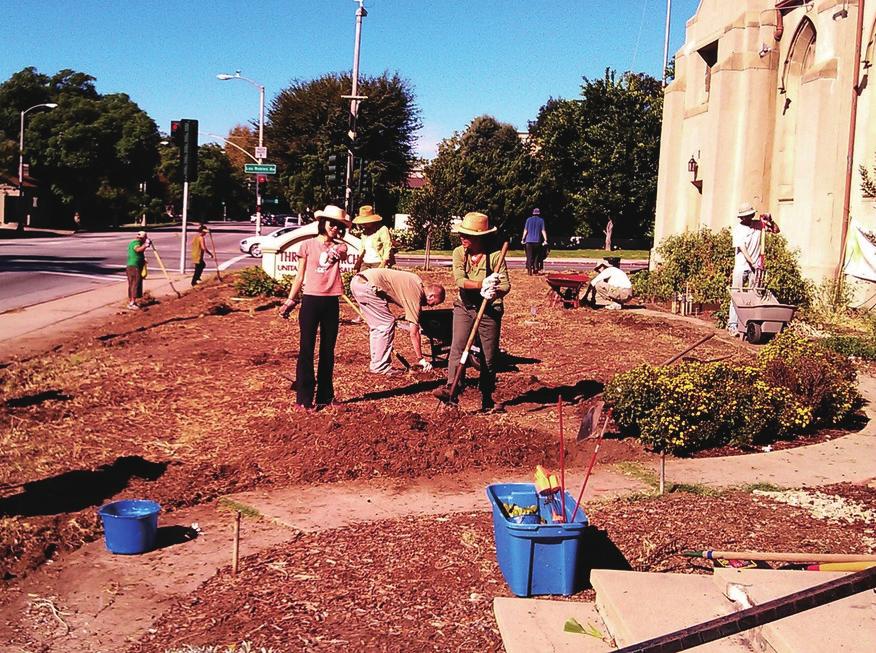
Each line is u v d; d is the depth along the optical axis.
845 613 3.77
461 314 8.37
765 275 14.66
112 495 6.33
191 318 15.31
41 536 5.50
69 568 5.13
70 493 6.33
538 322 14.94
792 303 15.43
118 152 74.62
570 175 49.41
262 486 6.62
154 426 8.15
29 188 67.62
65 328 15.05
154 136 77.12
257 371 10.38
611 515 5.70
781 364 8.46
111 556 5.31
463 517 5.79
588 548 5.08
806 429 8.30
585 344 12.64
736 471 6.94
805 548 5.13
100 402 8.98
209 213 114.50
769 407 7.71
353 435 7.48
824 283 15.75
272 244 18.98
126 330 14.28
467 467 7.02
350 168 32.16
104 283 23.55
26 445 7.44
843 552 5.07
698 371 7.81
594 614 4.33
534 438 7.62
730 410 7.51
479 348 8.45
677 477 6.77
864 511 5.85
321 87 59.56
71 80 86.56
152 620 4.47
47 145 71.75
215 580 4.91
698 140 21.30
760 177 18.77
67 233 61.12
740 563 4.70
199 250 22.23
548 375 10.35
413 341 10.35
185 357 11.39
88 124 73.81
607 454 7.35
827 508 5.92
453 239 40.53
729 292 13.94
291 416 8.17
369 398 9.02
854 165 15.89
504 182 46.53
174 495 6.32
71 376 10.28
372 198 46.19
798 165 17.02
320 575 4.89
